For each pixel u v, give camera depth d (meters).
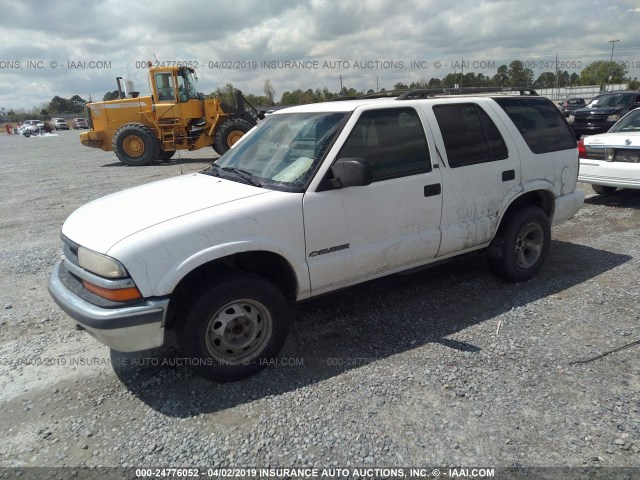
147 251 2.79
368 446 2.59
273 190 3.31
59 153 23.41
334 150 3.42
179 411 2.95
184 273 2.85
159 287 2.81
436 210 3.90
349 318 4.07
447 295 4.46
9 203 9.80
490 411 2.82
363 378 3.20
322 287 3.50
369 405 2.92
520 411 2.81
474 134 4.16
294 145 3.66
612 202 7.77
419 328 3.85
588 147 7.42
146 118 16.08
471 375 3.18
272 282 3.32
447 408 2.87
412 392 3.03
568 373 3.16
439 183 3.88
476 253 4.54
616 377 3.10
